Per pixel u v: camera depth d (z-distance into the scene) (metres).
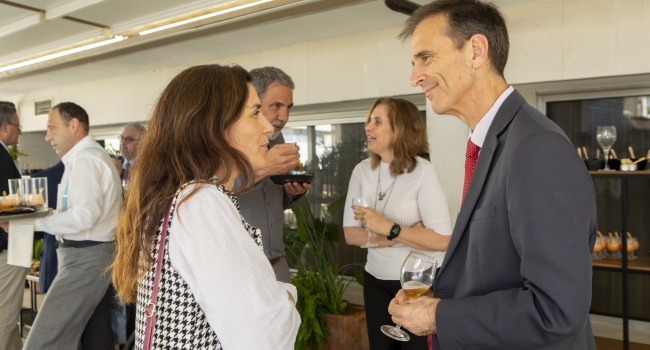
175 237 1.05
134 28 3.42
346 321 2.98
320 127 4.45
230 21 3.45
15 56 4.38
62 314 2.84
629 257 3.10
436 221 2.27
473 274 1.15
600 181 3.43
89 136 3.12
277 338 1.04
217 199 1.08
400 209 2.35
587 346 1.16
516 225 1.01
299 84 4.10
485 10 1.18
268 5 2.91
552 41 3.05
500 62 1.19
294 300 1.27
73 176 2.87
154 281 1.06
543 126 1.05
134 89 5.19
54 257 3.24
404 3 2.80
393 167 2.37
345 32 3.75
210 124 1.14
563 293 0.94
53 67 4.95
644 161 2.82
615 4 2.86
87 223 2.78
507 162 1.07
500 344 1.02
